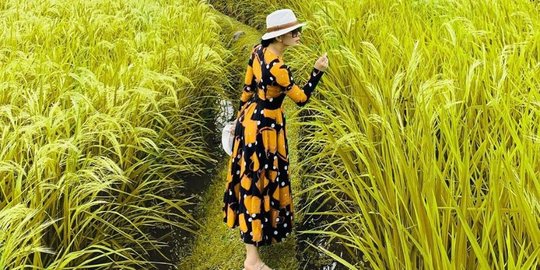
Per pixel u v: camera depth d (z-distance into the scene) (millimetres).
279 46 2938
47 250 2883
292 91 2910
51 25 5754
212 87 5699
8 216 2523
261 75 2930
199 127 5273
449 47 4180
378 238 2744
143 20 6484
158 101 4500
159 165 4176
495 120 3135
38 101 3863
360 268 3039
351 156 3656
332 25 5188
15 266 2568
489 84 3428
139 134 4008
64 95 3990
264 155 3018
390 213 2557
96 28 5945
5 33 5410
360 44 4668
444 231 2330
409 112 3586
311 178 4188
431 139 2895
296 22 2889
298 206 3979
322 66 2969
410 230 2658
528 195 2305
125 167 3775
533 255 1957
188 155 4594
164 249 3736
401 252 2559
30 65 4473
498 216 2084
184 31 6227
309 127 4934
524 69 3502
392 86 3455
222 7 9461
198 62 5398
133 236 3674
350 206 3613
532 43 3988
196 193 4410
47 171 3186
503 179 2477
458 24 4426
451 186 2590
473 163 2787
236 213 3242
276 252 3562
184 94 5152
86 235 3246
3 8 6820
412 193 2492
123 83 4375
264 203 3082
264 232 3127
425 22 4781
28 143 3291
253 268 3154
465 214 2316
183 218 3904
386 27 4648
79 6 6738
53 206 3113
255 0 8336
